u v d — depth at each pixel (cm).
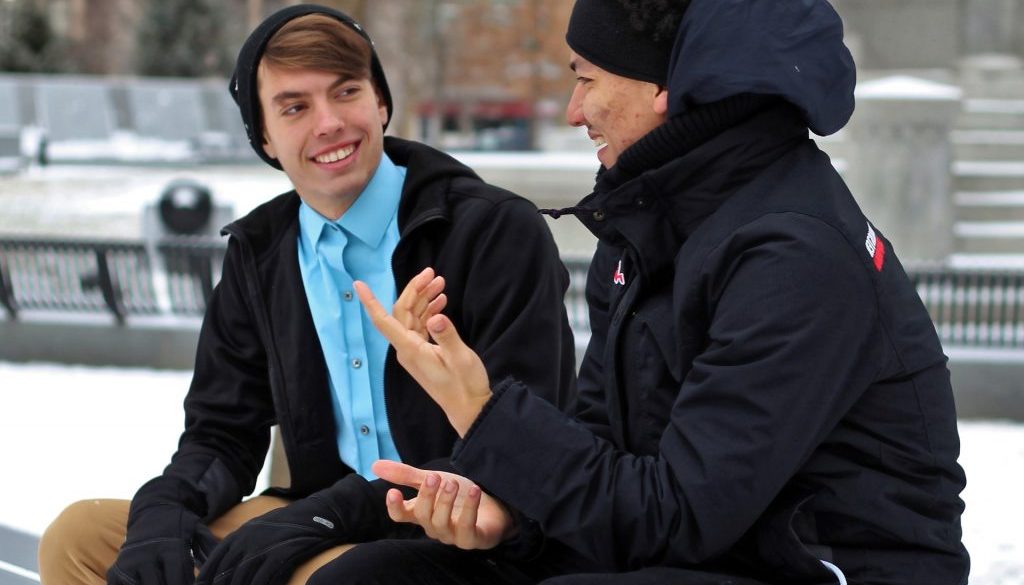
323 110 229
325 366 241
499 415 175
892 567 175
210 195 1099
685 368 181
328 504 208
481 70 2339
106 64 3328
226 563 200
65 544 226
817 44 176
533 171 846
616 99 188
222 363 249
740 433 165
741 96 178
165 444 553
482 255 236
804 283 167
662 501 168
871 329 171
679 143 181
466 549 192
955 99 880
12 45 2812
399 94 1859
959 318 732
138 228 1492
